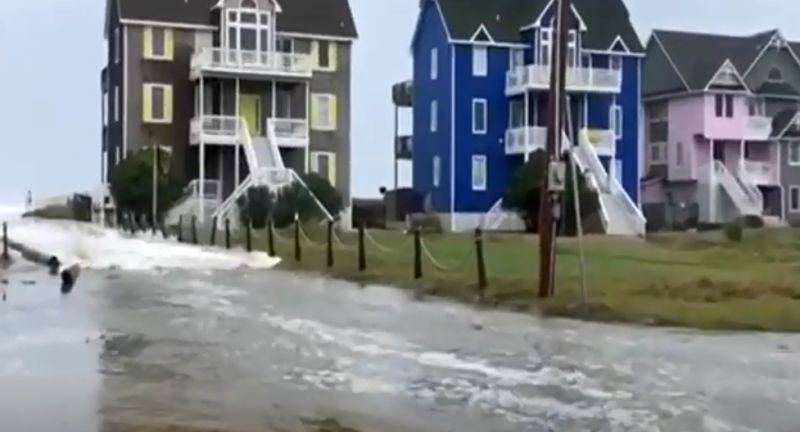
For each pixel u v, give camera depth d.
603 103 65.19
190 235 47.41
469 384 12.72
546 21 64.19
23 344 15.92
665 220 70.19
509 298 22.67
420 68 67.94
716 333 17.89
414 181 68.56
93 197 63.41
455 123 64.12
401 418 10.66
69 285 26.25
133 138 59.62
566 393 12.12
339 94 63.09
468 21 64.50
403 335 17.41
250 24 60.84
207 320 19.27
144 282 27.69
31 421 10.26
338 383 12.77
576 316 20.16
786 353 15.48
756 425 10.33
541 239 22.41
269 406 11.24
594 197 55.50
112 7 63.34
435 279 26.67
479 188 64.38
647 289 23.70
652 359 14.84
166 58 60.22
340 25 63.34
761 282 25.16
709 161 71.06
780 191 73.62
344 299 23.47
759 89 73.19
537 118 64.38
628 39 66.12
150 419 10.41
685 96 72.12
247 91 60.59
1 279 28.17
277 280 28.70
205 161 60.06
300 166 60.84
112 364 14.07
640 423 10.42
